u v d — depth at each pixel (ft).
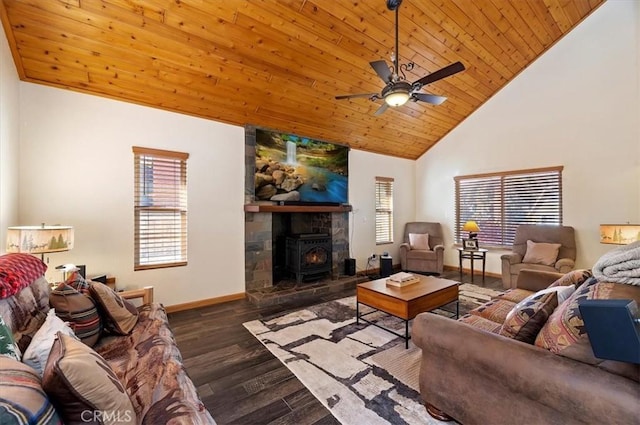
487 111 18.13
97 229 10.42
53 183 9.66
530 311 5.00
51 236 7.32
